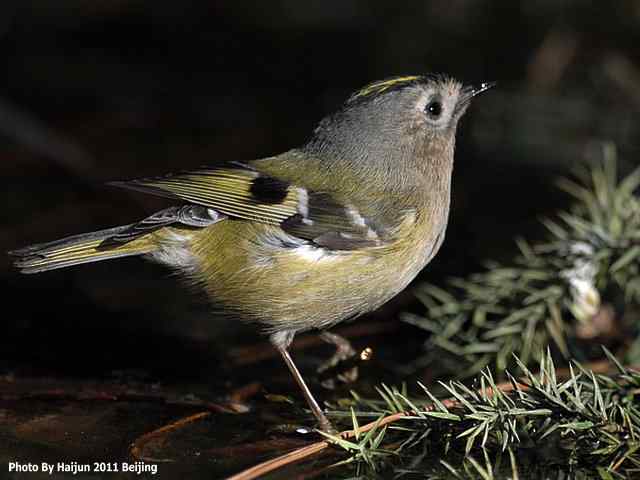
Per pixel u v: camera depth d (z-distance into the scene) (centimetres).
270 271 683
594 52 1238
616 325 789
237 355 783
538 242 945
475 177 1113
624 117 1184
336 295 690
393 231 697
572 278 768
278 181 707
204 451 599
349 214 696
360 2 1401
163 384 720
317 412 653
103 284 929
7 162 1173
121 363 761
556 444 593
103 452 593
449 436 604
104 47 1415
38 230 999
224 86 1323
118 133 1210
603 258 766
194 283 707
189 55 1394
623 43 1232
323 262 683
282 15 1441
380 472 566
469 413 593
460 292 861
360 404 673
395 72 1278
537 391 588
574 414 578
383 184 719
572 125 1176
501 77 1256
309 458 585
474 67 1273
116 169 1109
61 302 887
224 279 694
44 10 1438
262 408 678
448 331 777
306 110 1252
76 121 1232
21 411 658
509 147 1156
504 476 556
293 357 783
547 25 1269
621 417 585
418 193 725
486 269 904
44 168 1170
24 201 1077
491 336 747
